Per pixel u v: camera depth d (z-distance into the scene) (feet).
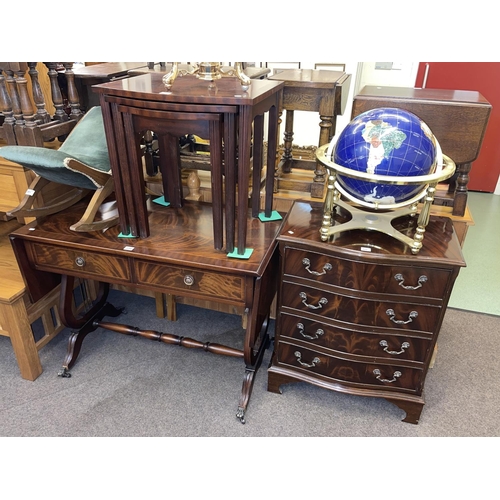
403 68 12.25
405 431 5.68
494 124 12.97
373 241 5.01
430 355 5.30
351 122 4.74
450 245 4.95
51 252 5.62
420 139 4.37
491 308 8.21
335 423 5.79
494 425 5.76
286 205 6.58
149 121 4.60
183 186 6.88
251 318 5.26
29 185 5.89
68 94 6.56
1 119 6.81
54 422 5.70
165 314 7.87
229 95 4.27
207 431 5.64
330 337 5.50
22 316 5.97
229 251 5.11
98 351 6.98
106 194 5.61
